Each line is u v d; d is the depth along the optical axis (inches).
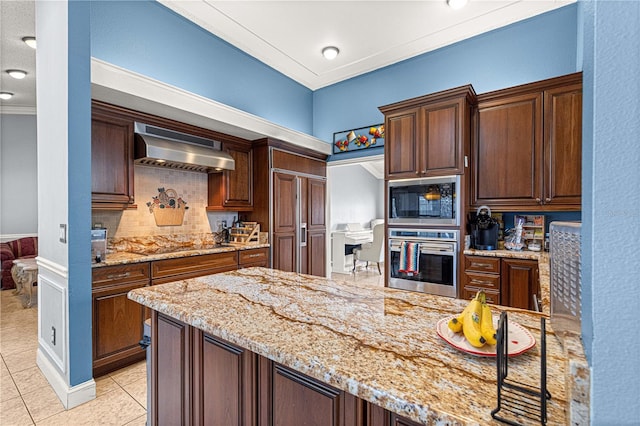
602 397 16.1
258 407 38.2
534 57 123.3
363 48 147.4
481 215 118.1
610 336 16.0
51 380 83.0
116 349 90.6
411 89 155.3
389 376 26.0
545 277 71.8
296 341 33.1
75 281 75.6
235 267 129.8
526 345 30.2
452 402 22.5
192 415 46.6
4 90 174.7
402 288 124.2
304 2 116.4
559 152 104.8
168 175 129.4
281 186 154.2
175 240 130.9
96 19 100.8
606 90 16.0
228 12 122.3
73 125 74.9
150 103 100.1
